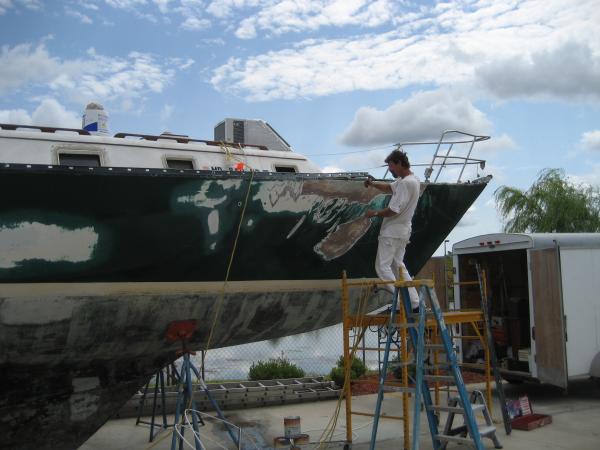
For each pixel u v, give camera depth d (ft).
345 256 18.95
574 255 27.84
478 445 16.99
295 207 17.35
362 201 18.29
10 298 15.16
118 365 18.24
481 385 32.55
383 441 21.58
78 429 18.31
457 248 31.78
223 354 46.68
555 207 56.65
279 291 18.52
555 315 27.17
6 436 17.39
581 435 22.07
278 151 20.35
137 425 24.26
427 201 19.85
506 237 29.01
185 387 18.56
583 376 27.43
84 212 15.30
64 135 17.13
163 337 17.84
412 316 17.87
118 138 17.76
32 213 14.84
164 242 16.30
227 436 22.65
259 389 27.99
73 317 16.11
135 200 15.60
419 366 16.61
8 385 17.03
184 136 20.03
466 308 31.68
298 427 20.25
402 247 17.99
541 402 28.12
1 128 16.92
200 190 16.11
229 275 17.54
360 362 33.40
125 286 16.35
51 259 15.29
